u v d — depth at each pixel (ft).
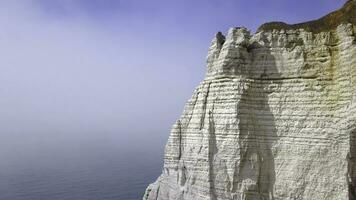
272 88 115.85
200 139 122.01
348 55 106.11
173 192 129.49
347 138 101.91
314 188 105.70
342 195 101.86
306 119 109.60
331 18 116.37
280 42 117.70
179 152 130.41
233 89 115.75
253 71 119.03
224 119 115.96
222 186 114.52
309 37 115.03
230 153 113.70
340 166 102.89
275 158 111.96
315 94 110.01
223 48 122.21
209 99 121.29
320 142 106.42
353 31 107.86
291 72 114.73
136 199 291.79
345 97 105.09
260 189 112.27
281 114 112.98
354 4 113.39
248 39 121.70
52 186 349.61
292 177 108.68
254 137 113.70
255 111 115.14
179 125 131.13
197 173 120.98
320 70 111.55
